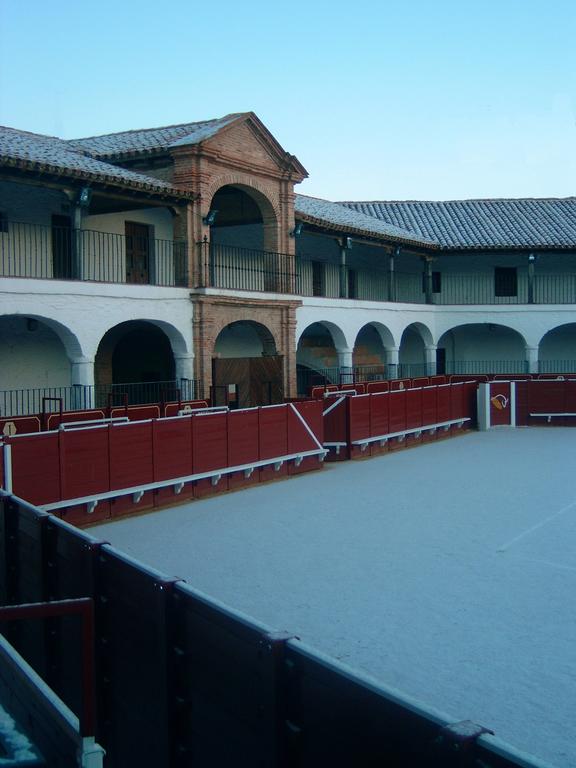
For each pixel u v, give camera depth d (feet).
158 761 20.08
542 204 144.66
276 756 15.46
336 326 107.24
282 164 94.89
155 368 98.94
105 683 22.91
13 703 18.43
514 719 25.59
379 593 38.81
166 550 47.70
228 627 16.88
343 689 13.78
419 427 96.89
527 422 116.67
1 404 78.13
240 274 103.71
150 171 85.40
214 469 64.90
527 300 134.82
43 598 27.25
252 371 89.25
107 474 56.08
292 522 54.80
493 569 42.80
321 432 78.13
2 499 31.42
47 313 68.95
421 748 12.19
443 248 126.21
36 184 67.77
